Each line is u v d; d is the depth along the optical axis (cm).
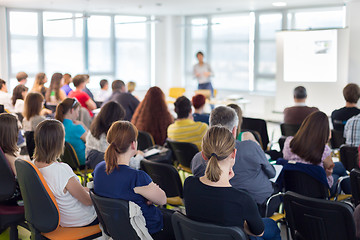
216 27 1305
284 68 1021
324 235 258
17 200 362
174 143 430
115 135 267
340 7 1040
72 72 1262
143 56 1385
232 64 1277
